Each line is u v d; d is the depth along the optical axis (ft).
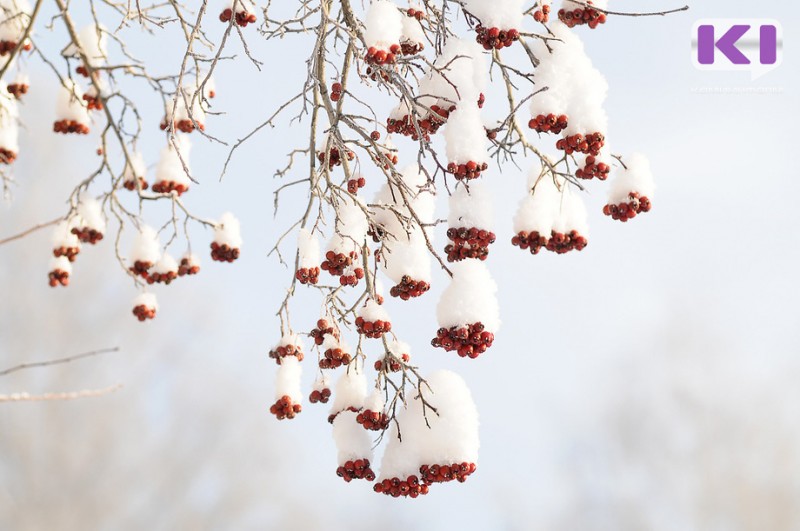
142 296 19.34
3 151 17.78
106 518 46.96
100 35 16.16
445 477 12.21
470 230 12.01
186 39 15.42
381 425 13.00
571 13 12.99
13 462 45.80
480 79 12.81
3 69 13.71
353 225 13.51
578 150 12.59
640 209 14.38
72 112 17.56
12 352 47.70
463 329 12.02
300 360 15.80
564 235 13.76
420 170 12.42
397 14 12.19
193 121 13.91
